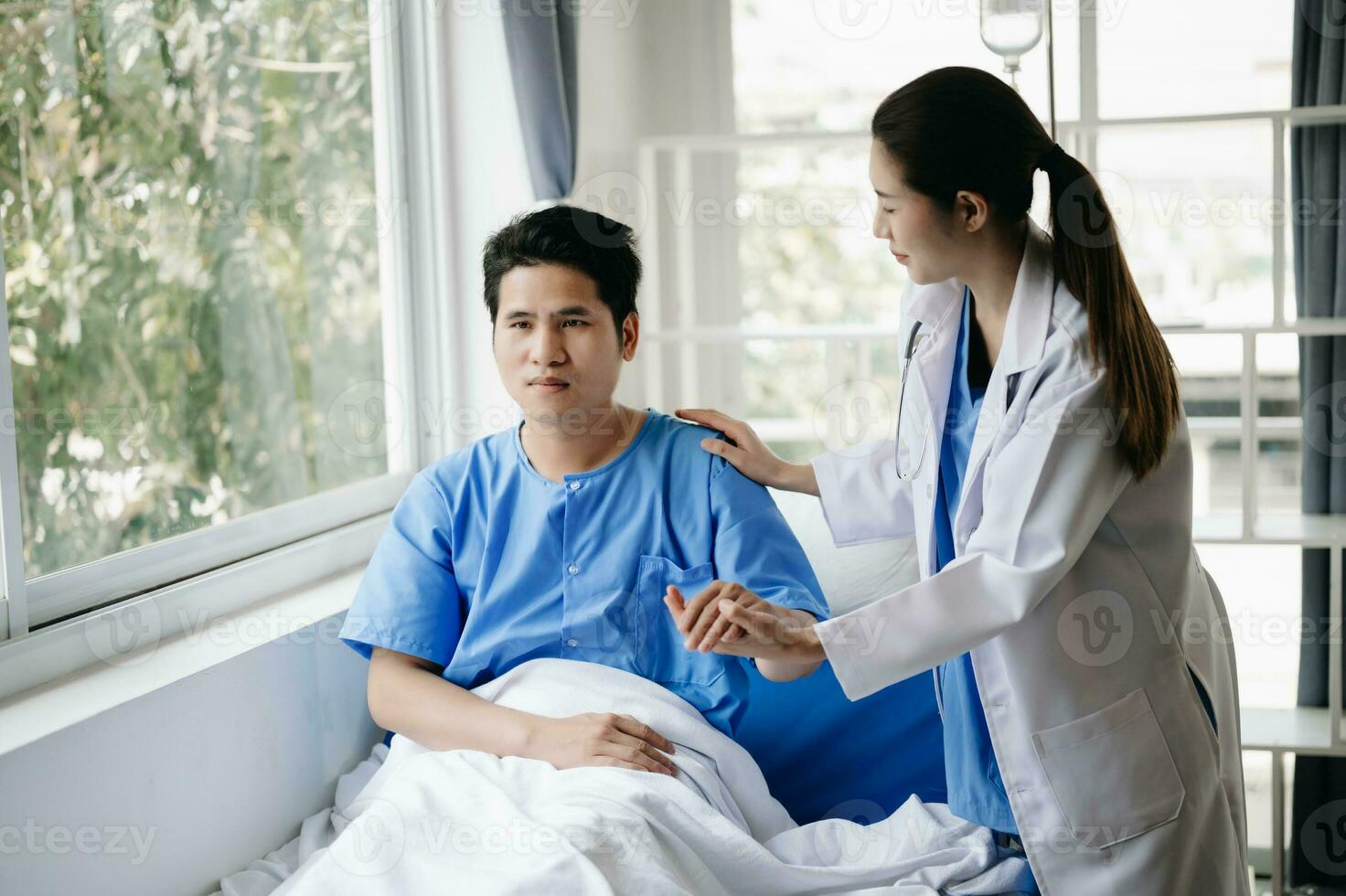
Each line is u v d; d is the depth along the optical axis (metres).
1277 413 2.21
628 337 1.34
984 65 2.43
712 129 2.57
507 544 1.30
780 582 1.25
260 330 1.58
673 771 1.16
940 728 1.46
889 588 1.63
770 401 2.63
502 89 1.90
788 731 1.48
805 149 2.57
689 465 1.32
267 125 1.60
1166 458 1.13
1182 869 1.13
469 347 1.95
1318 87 2.01
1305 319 2.01
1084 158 2.23
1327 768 2.06
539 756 1.16
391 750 1.30
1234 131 2.18
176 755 1.18
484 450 1.35
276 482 1.62
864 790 1.46
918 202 1.09
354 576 1.66
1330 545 1.92
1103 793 1.12
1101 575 1.12
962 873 1.17
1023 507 1.06
